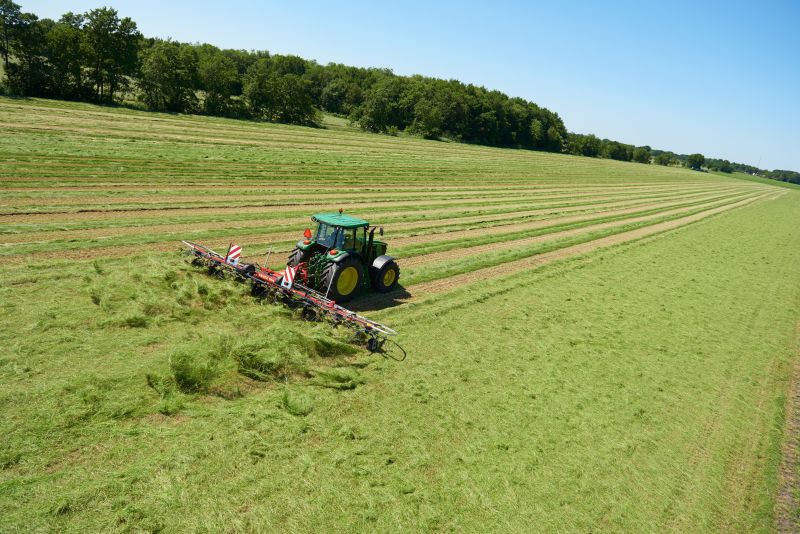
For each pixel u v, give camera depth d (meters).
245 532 4.97
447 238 20.11
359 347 9.42
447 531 5.43
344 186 30.08
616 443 7.59
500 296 13.77
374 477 6.05
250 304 10.46
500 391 8.64
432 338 10.34
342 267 10.84
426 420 7.42
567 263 18.62
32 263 10.94
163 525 4.92
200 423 6.55
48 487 5.14
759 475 7.31
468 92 124.94
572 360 10.34
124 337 8.41
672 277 18.59
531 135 119.25
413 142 74.38
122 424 6.30
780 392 10.15
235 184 25.34
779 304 16.61
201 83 60.22
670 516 6.23
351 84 101.25
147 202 18.70
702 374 10.53
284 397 7.25
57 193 17.86
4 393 6.47
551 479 6.55
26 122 31.81
